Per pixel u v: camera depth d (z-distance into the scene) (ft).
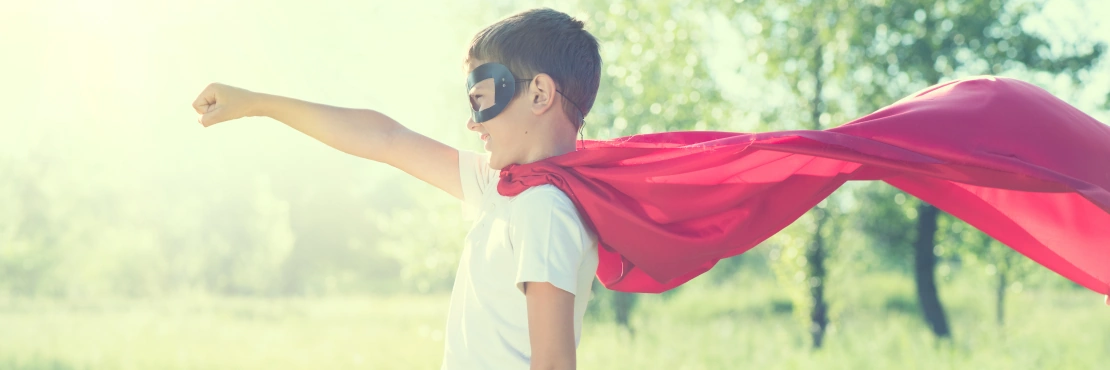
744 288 104.12
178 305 85.10
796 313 47.03
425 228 50.01
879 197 55.01
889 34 46.65
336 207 155.63
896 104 7.07
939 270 61.31
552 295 5.58
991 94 6.86
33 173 97.25
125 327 58.80
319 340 51.13
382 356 42.65
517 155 6.15
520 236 5.79
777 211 7.04
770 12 44.39
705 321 64.85
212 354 44.21
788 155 6.71
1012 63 47.21
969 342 45.27
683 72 44.24
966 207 8.30
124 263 106.42
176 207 114.93
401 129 7.41
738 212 6.77
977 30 46.21
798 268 45.70
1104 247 7.89
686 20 44.45
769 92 45.42
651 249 6.26
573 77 6.12
